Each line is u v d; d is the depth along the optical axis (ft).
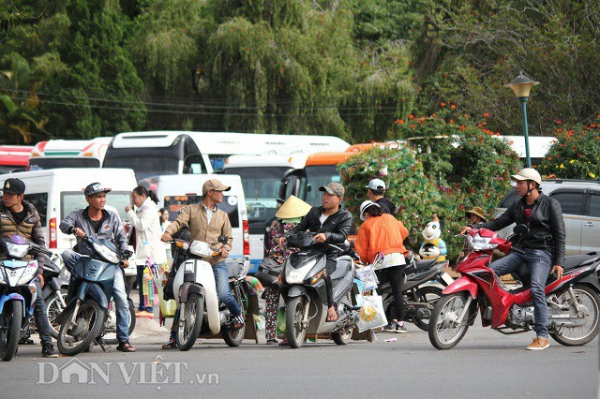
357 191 114.52
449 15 244.01
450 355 66.74
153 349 75.36
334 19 306.14
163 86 288.30
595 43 207.92
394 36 398.42
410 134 139.95
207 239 73.41
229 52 278.87
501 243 68.90
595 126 167.63
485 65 237.66
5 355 65.62
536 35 218.79
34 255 68.85
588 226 123.85
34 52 308.40
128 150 179.22
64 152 185.47
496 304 69.41
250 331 79.10
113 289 71.41
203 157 183.32
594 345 72.74
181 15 296.30
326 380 54.65
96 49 318.45
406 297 85.66
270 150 196.65
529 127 218.59
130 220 101.40
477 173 139.74
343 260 75.00
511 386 51.57
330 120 291.17
